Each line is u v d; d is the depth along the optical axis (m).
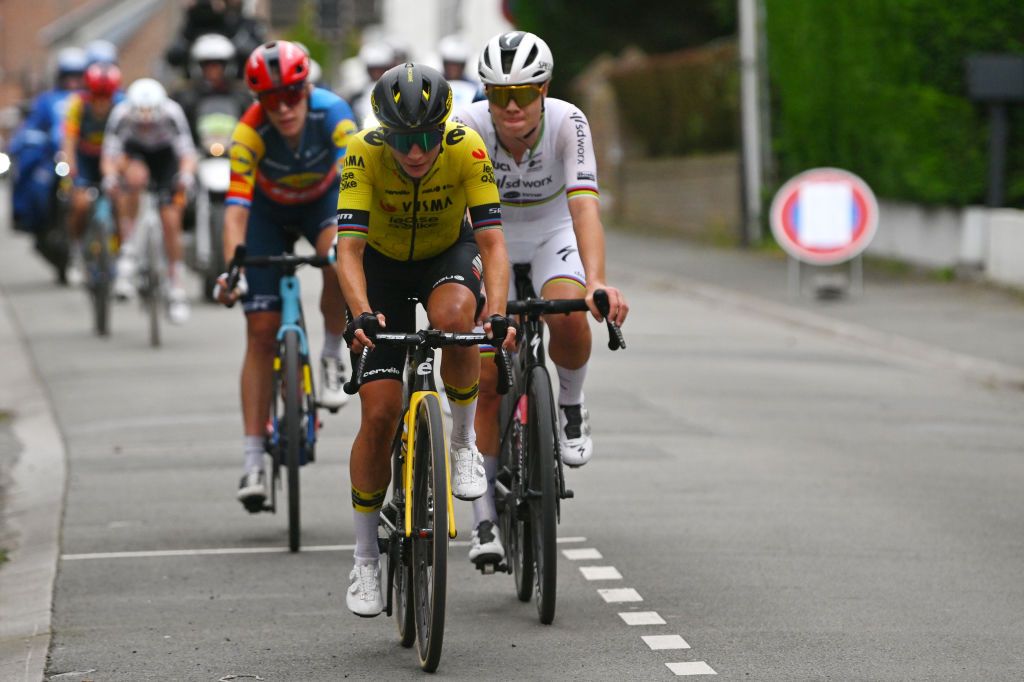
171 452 32.97
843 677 18.88
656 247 83.31
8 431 35.91
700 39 120.56
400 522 20.30
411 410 19.77
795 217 60.25
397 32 183.50
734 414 37.41
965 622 21.19
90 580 23.62
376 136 19.64
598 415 36.97
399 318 21.00
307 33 146.62
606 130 105.50
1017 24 61.84
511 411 22.53
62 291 64.88
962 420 37.50
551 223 23.69
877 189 70.56
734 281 66.12
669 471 31.02
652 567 24.11
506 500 22.14
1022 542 25.70
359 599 20.36
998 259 61.03
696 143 91.56
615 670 19.20
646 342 50.12
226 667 19.52
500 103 21.91
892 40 65.31
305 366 26.03
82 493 29.38
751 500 28.59
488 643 20.44
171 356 46.00
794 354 48.12
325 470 31.38
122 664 19.61
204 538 26.17
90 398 39.22
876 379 43.59
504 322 18.86
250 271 26.28
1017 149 62.66
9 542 26.31
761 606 21.98
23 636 20.92
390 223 20.16
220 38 62.56
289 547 25.45
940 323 52.78
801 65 75.38
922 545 25.44
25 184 65.38
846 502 28.50
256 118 26.72
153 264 47.72
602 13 119.38
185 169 47.25
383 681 18.91
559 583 23.33
